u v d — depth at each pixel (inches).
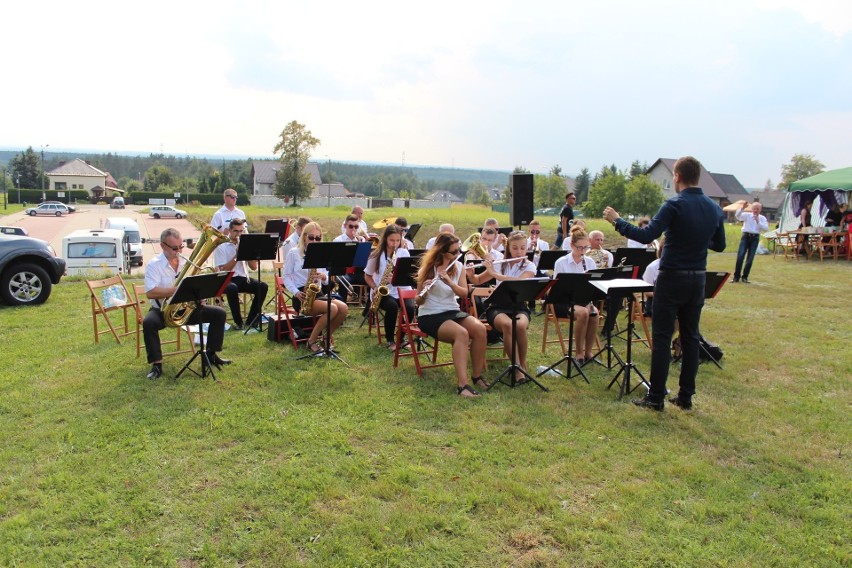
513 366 225.9
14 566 117.4
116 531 129.9
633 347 290.4
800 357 272.2
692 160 193.5
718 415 200.8
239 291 309.1
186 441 171.8
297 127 2716.5
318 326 264.5
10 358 247.4
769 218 3292.3
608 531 132.3
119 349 265.1
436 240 225.8
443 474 155.9
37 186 3784.5
